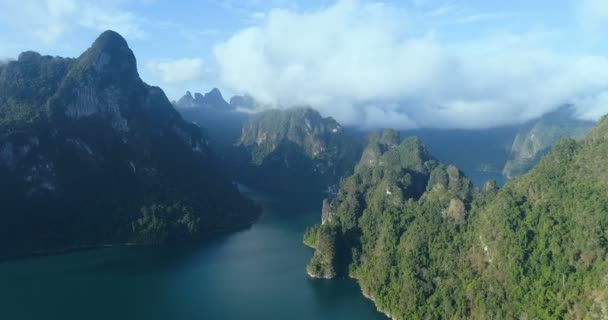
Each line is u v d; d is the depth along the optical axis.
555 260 172.25
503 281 182.12
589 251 162.38
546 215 187.88
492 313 174.62
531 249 182.88
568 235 174.25
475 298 185.62
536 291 169.00
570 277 161.25
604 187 178.75
